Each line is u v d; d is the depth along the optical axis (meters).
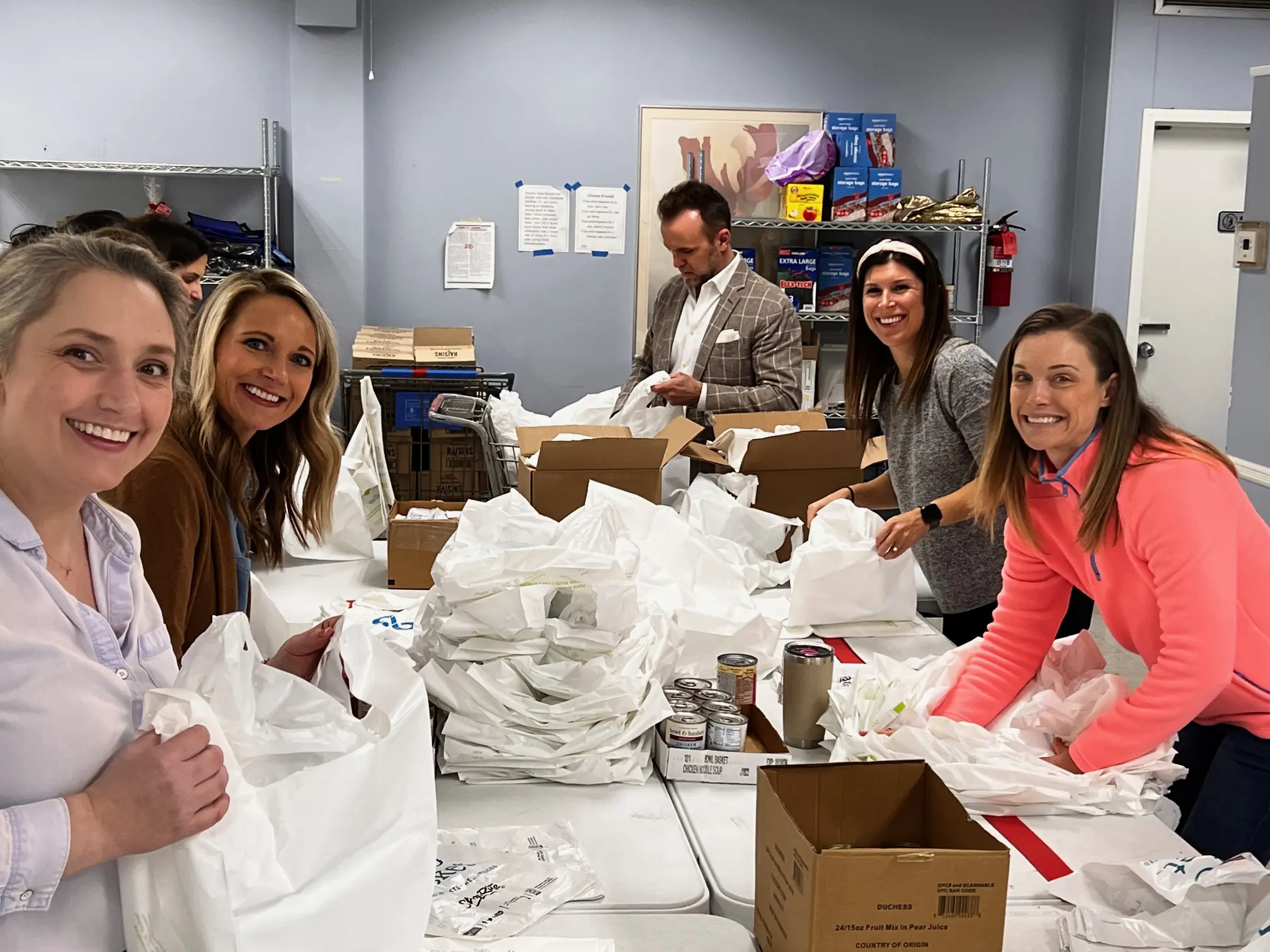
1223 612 1.60
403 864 1.14
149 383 1.04
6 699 0.96
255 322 1.73
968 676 1.92
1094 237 5.61
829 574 2.31
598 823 1.58
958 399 2.46
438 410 3.93
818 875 1.12
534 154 5.42
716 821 1.59
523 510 1.96
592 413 3.85
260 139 5.27
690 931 1.31
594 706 1.71
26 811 0.94
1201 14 5.42
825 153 5.26
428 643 1.81
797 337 3.68
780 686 2.09
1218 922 1.30
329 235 5.27
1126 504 1.67
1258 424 4.07
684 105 5.43
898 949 1.14
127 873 1.01
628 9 5.36
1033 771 1.63
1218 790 1.82
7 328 0.99
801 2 5.44
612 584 1.73
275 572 2.78
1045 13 5.59
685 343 3.75
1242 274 4.15
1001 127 5.67
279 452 1.93
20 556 1.00
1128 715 1.66
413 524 2.60
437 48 5.30
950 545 2.53
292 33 5.14
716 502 2.74
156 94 5.18
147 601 1.18
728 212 3.68
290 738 1.12
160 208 5.15
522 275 5.50
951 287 5.74
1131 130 5.50
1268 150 3.97
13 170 5.16
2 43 5.07
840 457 2.98
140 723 1.06
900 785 1.34
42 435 0.99
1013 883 1.44
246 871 1.04
